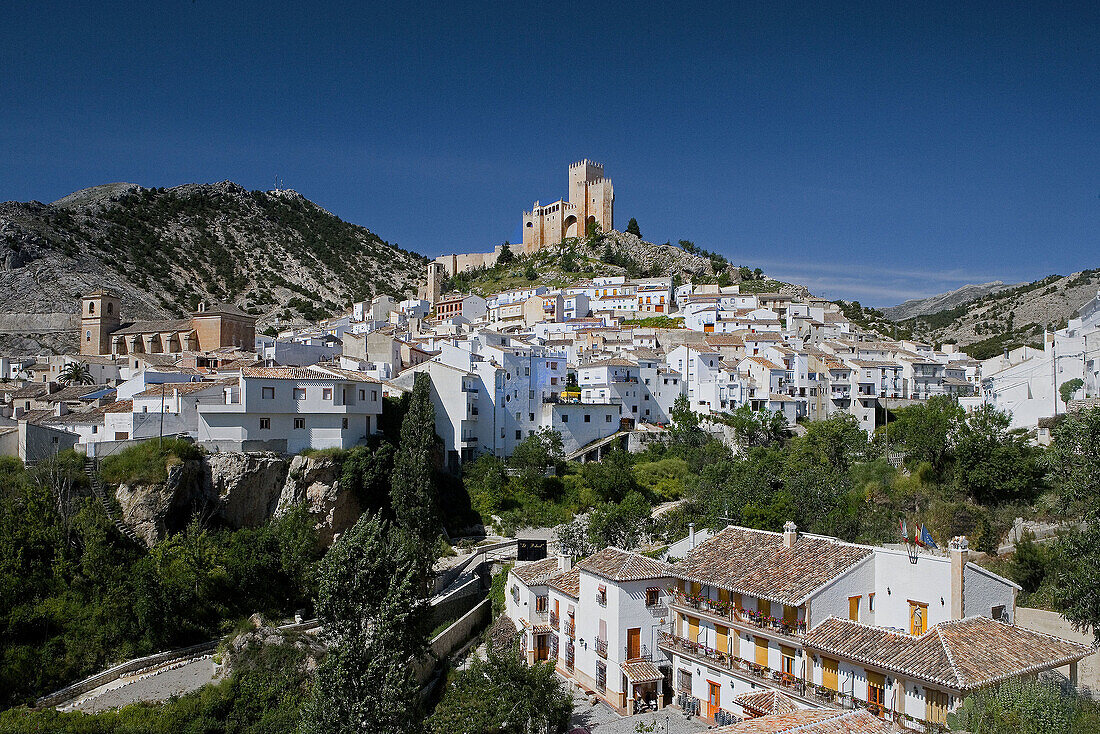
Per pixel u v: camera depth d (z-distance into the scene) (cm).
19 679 6019
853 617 4872
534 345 15112
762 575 5134
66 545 6950
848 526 7388
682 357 14562
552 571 6956
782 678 4766
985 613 4603
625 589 5738
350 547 5294
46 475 7281
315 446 9050
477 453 11525
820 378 14550
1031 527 7006
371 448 9412
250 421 8694
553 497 10831
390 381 11181
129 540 7231
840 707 4356
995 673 3928
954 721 3694
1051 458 5978
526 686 5169
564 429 12338
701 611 5434
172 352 16325
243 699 5838
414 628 5353
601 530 8094
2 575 6500
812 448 10525
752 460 10425
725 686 5178
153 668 6359
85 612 6619
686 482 11006
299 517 8044
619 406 13012
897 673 4119
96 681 6112
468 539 9688
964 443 8025
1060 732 3503
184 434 8538
